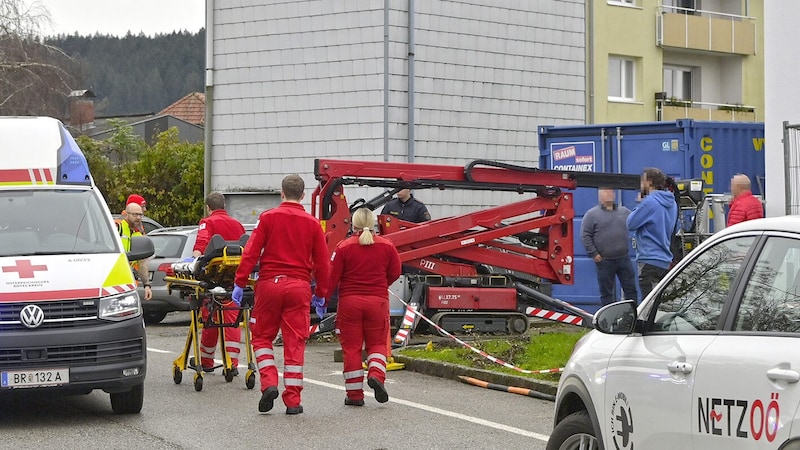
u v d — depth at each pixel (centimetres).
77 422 1231
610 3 3953
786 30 2011
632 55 4041
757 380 589
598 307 2309
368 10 3288
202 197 4259
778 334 599
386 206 2108
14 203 1314
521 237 2025
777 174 2030
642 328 726
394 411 1295
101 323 1188
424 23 3338
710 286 677
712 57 4450
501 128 3491
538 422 1224
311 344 2003
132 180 4381
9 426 1212
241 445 1094
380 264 1320
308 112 3375
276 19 3403
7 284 1173
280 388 1469
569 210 2006
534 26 3562
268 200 3444
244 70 3450
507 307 1950
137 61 15800
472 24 3425
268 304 1266
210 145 3503
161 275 2320
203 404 1345
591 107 3719
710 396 625
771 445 573
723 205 2102
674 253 2002
